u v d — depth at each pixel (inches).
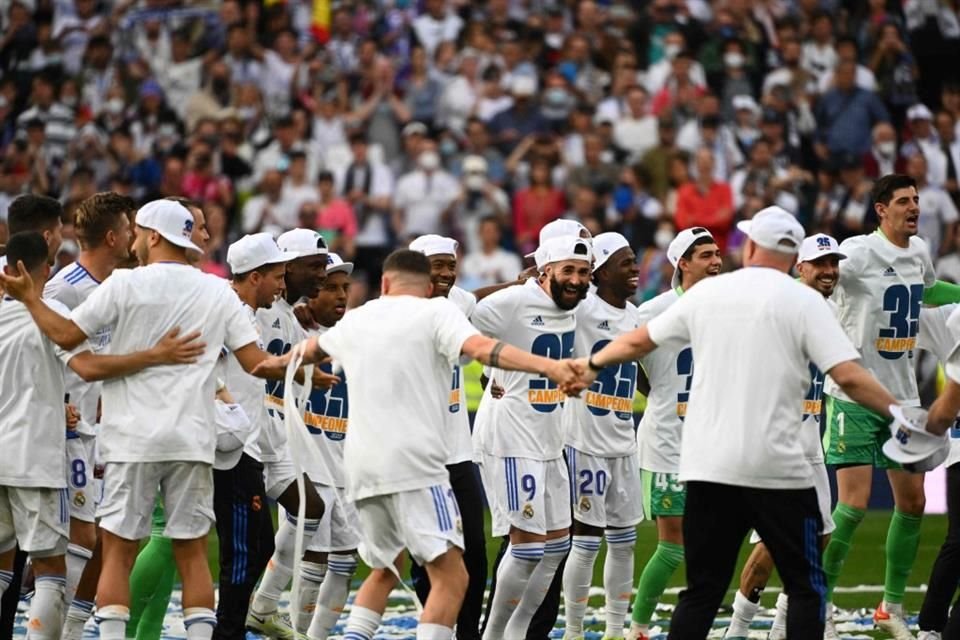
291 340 773.3
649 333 605.0
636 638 790.5
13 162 1707.7
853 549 1132.5
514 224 1606.8
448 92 1739.7
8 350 663.8
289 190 1626.5
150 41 1829.5
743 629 761.6
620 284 801.6
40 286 669.9
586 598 800.3
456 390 759.1
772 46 1754.4
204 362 649.0
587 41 1764.3
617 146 1653.5
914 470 601.9
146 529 645.3
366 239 1627.7
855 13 1790.1
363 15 1838.1
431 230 1636.3
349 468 614.2
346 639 618.8
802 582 585.3
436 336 612.1
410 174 1647.4
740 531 598.2
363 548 631.8
